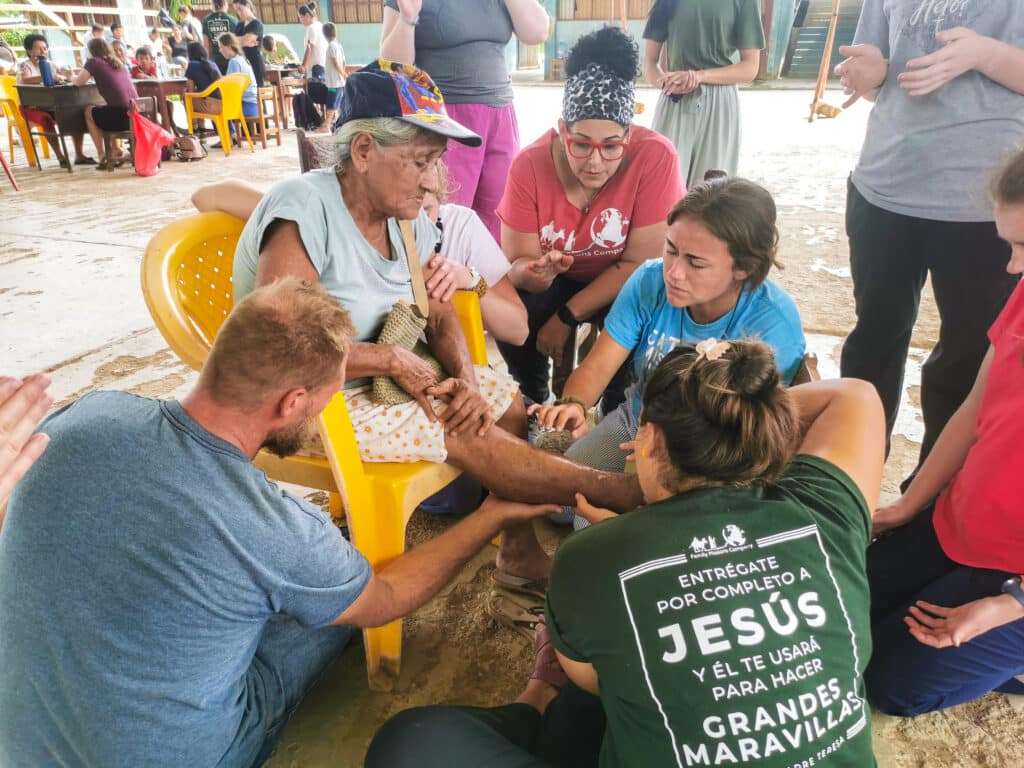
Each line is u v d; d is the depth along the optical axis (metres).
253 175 7.20
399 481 1.47
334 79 9.54
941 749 1.42
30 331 3.35
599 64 1.88
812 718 0.91
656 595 0.94
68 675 0.99
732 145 3.31
